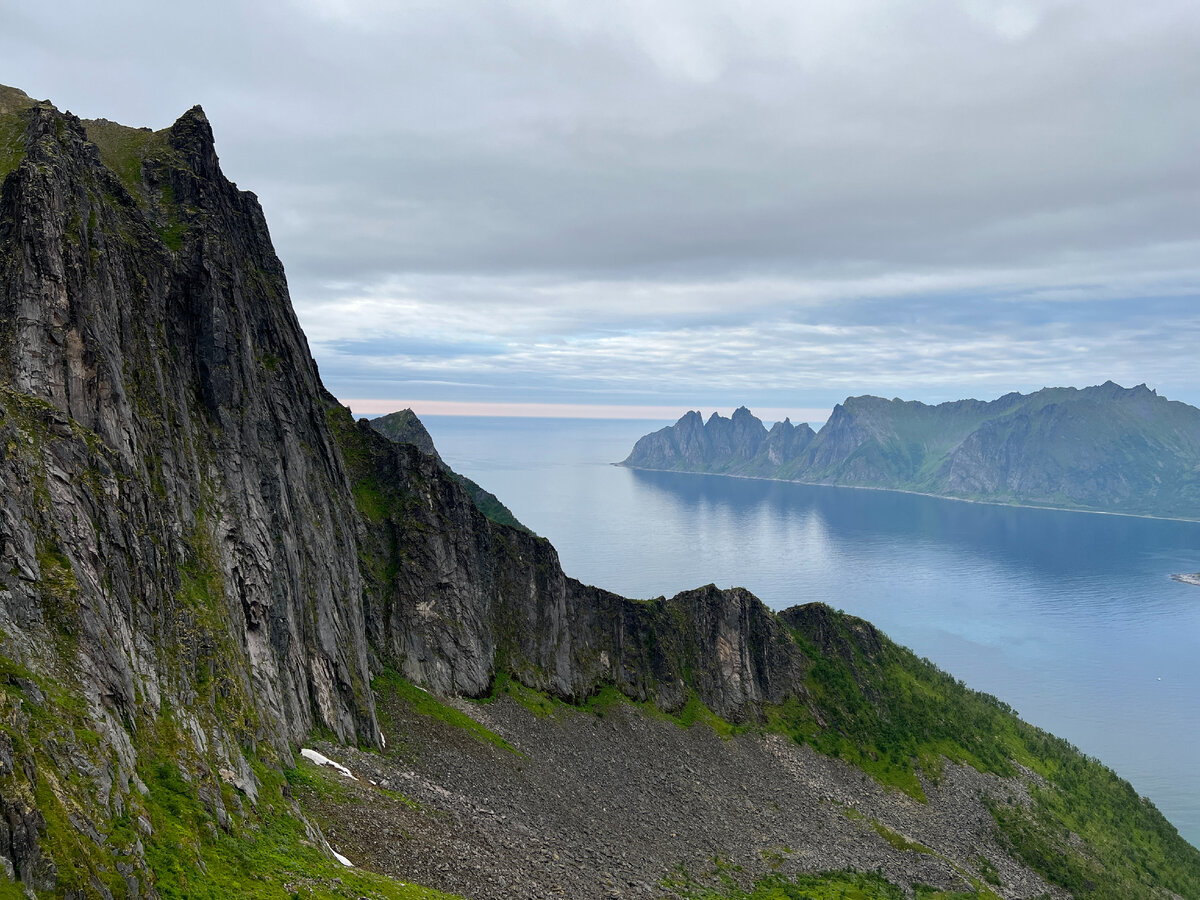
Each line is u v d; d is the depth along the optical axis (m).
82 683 53.66
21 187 80.75
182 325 102.69
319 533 122.38
